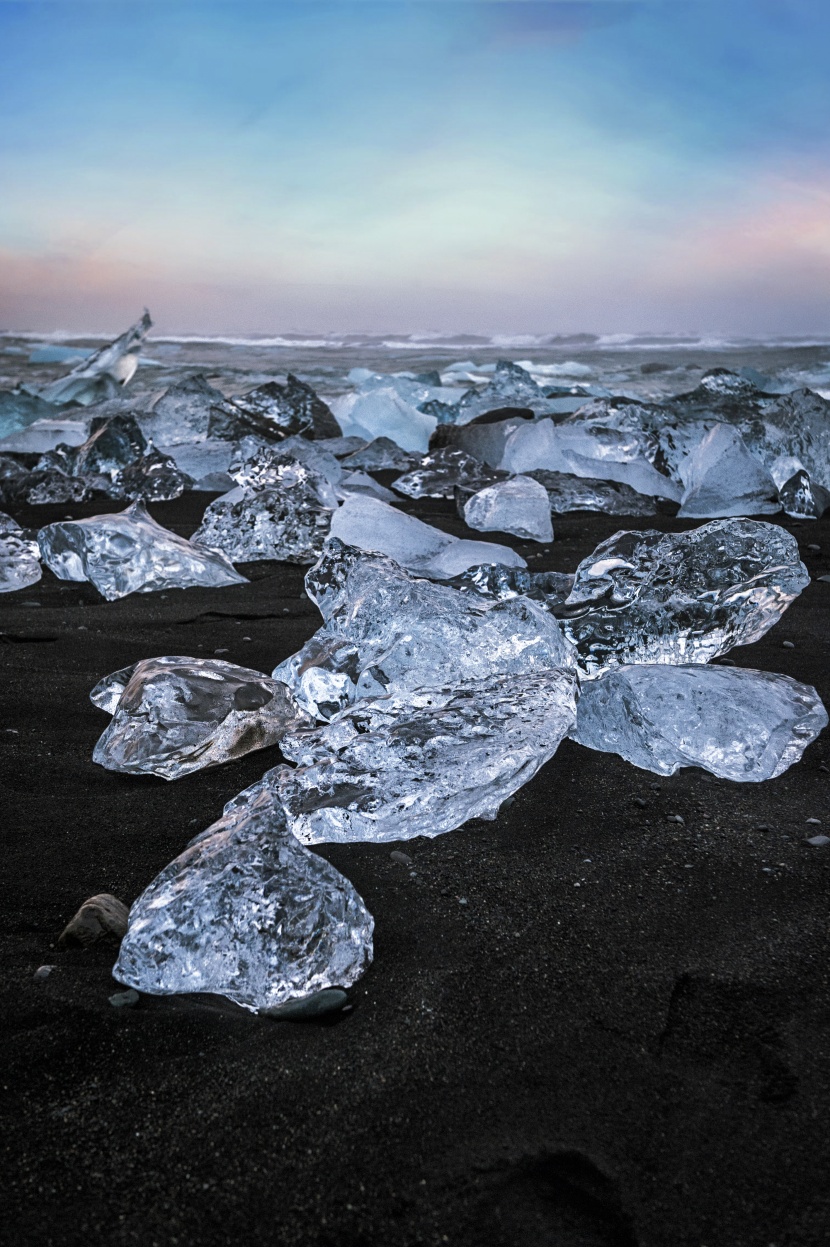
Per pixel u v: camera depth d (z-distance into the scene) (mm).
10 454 8117
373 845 2115
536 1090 1428
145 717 2523
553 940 1780
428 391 12500
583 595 3234
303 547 4781
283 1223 1227
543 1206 1246
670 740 2426
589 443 6930
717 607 3064
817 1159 1315
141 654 3373
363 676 2812
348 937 1699
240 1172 1294
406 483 6414
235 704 2578
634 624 3049
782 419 6980
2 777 2436
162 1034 1543
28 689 3016
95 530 4258
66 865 2053
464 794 2129
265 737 2609
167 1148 1330
